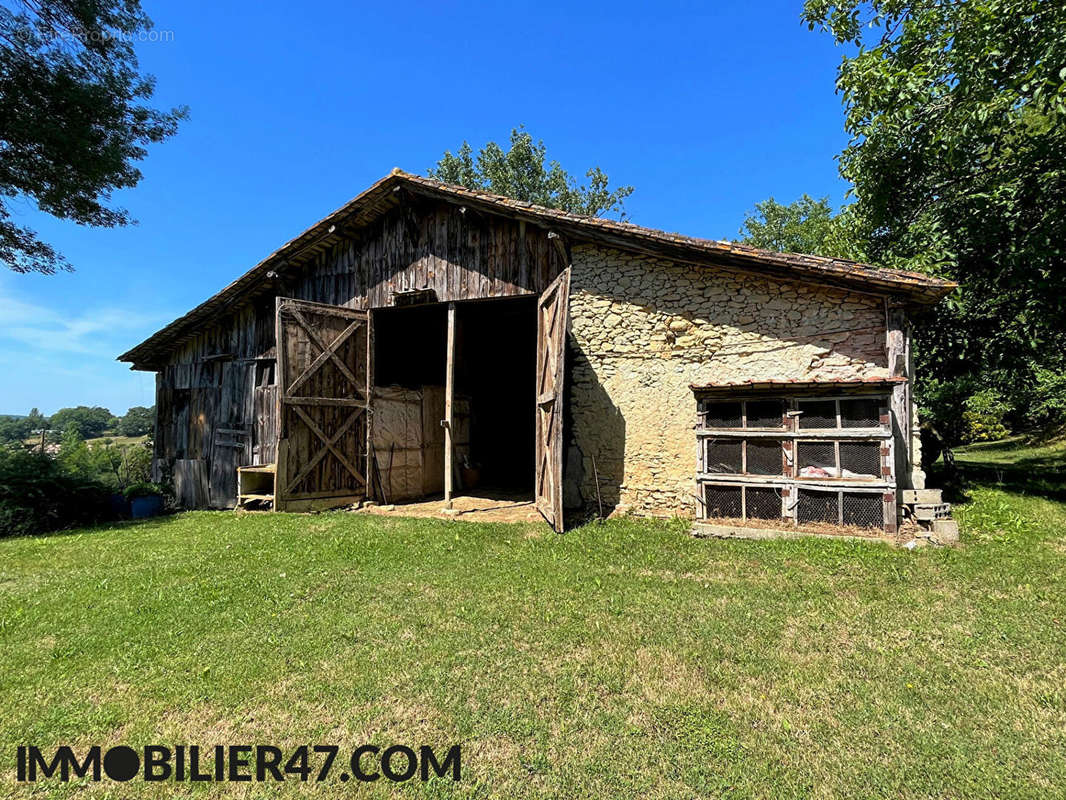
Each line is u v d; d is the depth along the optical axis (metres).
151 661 3.16
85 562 5.54
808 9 9.16
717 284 6.80
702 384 6.49
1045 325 7.59
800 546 5.21
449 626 3.61
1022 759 2.21
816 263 5.94
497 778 2.16
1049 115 6.21
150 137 8.98
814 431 5.62
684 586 4.34
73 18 7.95
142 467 15.35
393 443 9.53
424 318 11.41
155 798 2.09
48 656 3.24
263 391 9.69
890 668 2.96
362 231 9.34
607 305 7.39
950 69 7.19
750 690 2.77
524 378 13.62
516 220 8.02
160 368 11.73
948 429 10.77
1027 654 3.09
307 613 3.88
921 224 8.33
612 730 2.45
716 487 6.06
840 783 2.10
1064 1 5.94
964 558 4.75
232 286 9.67
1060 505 6.93
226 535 6.70
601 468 7.29
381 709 2.65
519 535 6.32
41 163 8.20
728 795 2.04
